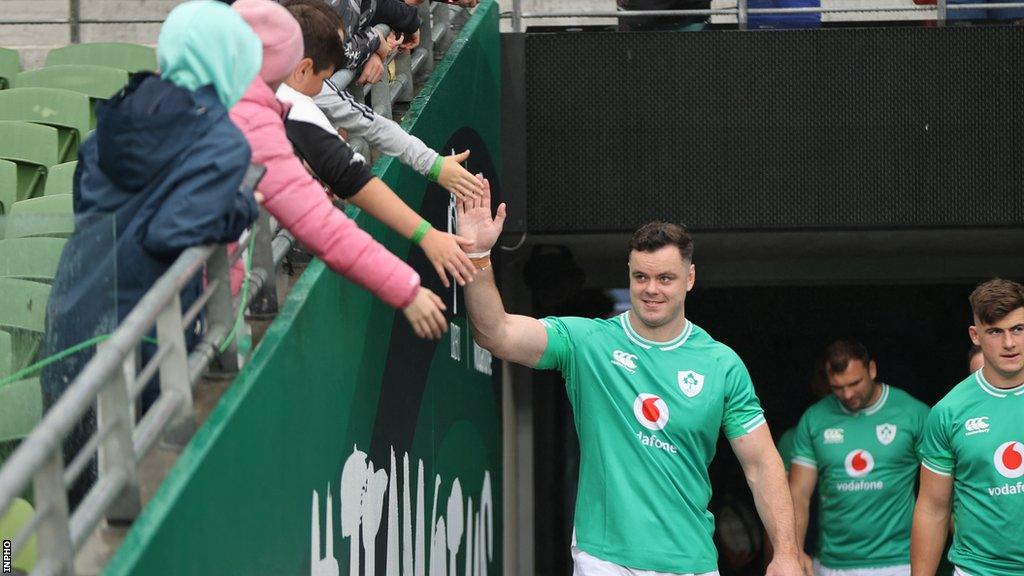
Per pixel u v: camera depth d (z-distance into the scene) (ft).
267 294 25.55
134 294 20.36
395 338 33.06
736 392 31.27
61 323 19.90
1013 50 51.11
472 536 44.09
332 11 26.68
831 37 51.52
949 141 51.29
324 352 26.53
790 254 66.85
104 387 17.39
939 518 35.63
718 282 69.82
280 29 22.86
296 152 25.21
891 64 51.34
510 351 31.01
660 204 51.90
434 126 38.75
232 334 22.43
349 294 28.60
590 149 51.98
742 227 51.70
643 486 30.76
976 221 51.26
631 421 30.91
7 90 47.47
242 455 21.25
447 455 39.96
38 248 20.38
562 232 52.44
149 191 20.40
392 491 32.60
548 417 69.00
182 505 18.54
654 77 51.85
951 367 69.31
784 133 51.65
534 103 52.08
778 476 31.24
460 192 29.96
